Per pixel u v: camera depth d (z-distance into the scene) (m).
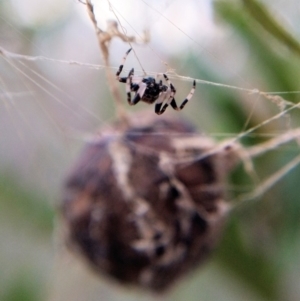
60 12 0.09
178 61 0.08
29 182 0.10
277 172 0.08
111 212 0.07
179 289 0.12
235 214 0.08
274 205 0.08
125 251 0.07
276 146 0.08
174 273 0.07
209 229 0.07
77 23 0.10
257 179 0.08
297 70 0.08
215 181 0.07
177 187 0.07
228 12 0.08
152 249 0.07
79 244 0.08
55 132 0.10
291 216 0.08
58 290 0.10
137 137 0.07
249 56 0.08
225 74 0.08
